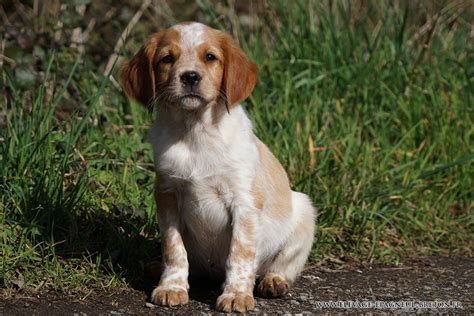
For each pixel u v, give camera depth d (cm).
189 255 892
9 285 840
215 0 1585
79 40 1338
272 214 877
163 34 853
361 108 1318
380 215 1133
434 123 1314
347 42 1409
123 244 930
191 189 830
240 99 846
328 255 1055
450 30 1588
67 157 991
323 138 1229
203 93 809
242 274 816
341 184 1144
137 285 875
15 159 991
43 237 913
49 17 1364
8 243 898
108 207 1009
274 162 906
